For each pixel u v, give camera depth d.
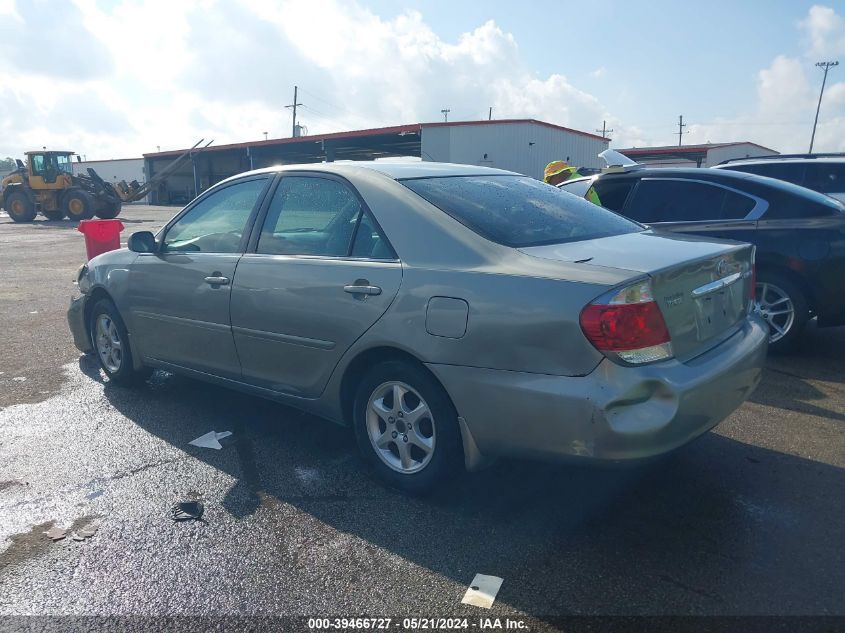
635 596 2.77
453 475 3.48
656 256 3.21
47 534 3.29
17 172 29.70
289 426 4.65
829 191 9.05
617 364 2.87
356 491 3.70
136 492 3.71
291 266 3.92
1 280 11.15
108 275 5.25
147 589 2.87
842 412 4.71
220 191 4.63
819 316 5.77
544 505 3.51
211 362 4.52
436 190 3.72
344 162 4.15
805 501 3.51
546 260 3.15
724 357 3.27
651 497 3.57
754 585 2.83
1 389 5.45
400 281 3.43
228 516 3.45
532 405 3.00
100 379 5.70
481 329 3.12
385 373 3.56
